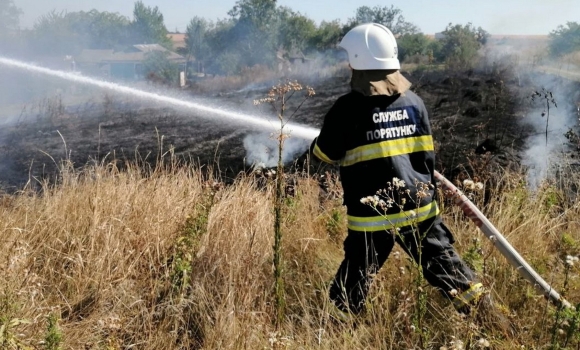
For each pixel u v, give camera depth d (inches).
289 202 173.0
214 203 161.5
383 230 125.1
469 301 123.1
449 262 126.3
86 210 165.0
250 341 120.2
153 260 146.1
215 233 151.6
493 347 115.6
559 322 115.8
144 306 131.0
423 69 805.2
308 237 157.9
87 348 119.5
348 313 128.4
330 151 128.0
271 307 132.6
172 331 124.0
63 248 151.3
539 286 124.3
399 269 139.3
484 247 145.0
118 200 168.7
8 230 156.0
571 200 191.9
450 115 383.9
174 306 128.1
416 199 125.3
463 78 595.8
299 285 141.2
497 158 254.2
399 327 125.3
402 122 127.7
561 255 151.2
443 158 269.3
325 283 141.9
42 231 156.1
